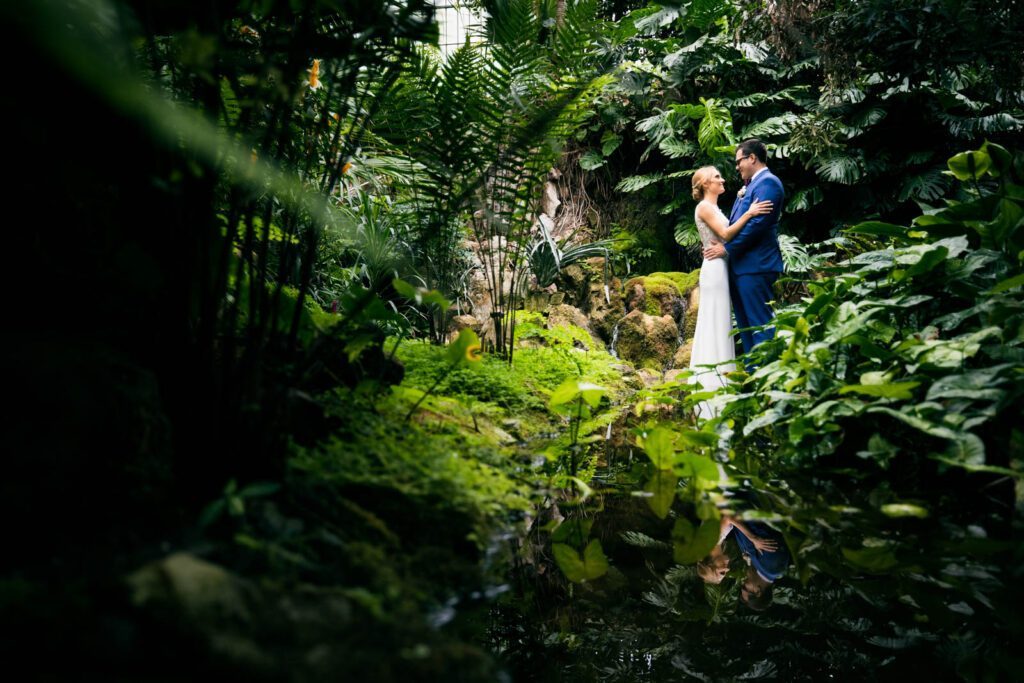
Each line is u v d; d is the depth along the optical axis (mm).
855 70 6441
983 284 2992
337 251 4355
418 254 4430
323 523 1444
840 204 7875
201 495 1376
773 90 8117
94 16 1212
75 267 1619
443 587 1485
